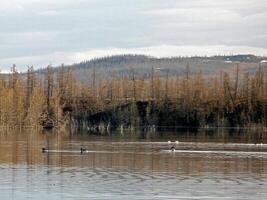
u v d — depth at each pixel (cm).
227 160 14638
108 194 9431
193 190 9831
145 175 11638
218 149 18100
